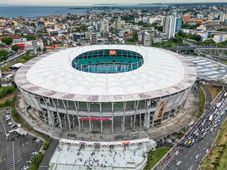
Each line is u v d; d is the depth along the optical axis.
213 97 192.62
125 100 127.50
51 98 132.38
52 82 147.62
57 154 124.12
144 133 139.25
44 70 164.38
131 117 140.62
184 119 154.62
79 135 137.75
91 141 130.75
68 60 177.50
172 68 168.00
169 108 147.50
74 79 147.25
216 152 125.94
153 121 143.88
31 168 114.75
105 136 136.25
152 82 146.12
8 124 155.00
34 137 139.50
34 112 165.62
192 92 196.75
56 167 115.56
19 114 164.38
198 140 136.00
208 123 152.88
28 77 160.25
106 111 134.62
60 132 141.62
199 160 120.50
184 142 134.38
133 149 127.31
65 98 129.38
